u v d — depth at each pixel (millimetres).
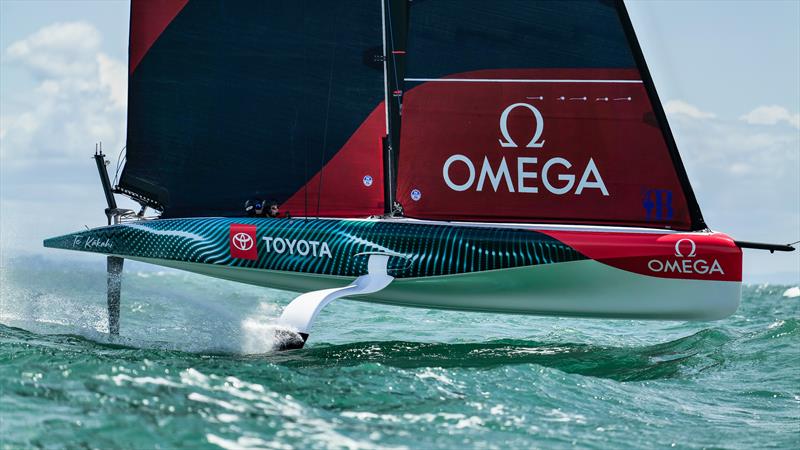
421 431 20250
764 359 30328
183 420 19750
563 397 24000
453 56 33188
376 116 35219
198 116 36562
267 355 30984
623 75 32281
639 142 32344
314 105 35656
